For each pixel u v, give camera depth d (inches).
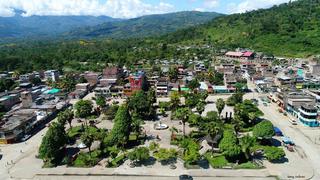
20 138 6190.9
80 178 4512.8
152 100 7514.8
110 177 4495.6
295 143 5457.7
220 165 4660.4
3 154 5467.5
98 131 6053.2
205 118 6673.2
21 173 4726.9
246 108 7111.2
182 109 6058.1
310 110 6264.8
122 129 5339.6
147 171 4606.3
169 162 4872.0
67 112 6545.3
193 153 4687.5
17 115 6978.4
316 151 5132.9
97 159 5054.1
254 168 4566.9
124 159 5029.5
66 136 5482.3
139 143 5654.5
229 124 6427.2
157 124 6624.0
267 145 5339.6
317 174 4399.6
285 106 7426.2
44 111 7687.0
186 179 4291.3
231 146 4662.9
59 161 5068.9
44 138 4921.3
